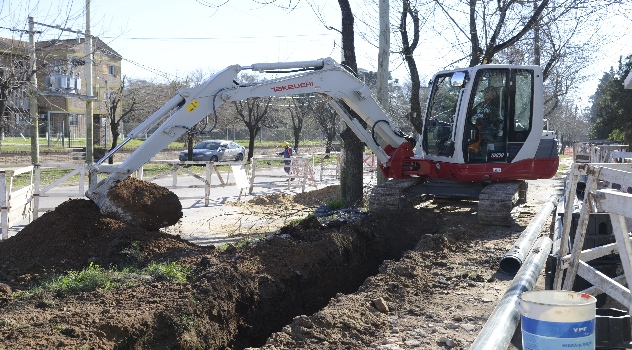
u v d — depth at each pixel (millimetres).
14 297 6711
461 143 12656
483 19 16844
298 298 8148
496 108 12672
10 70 20531
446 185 13219
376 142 13953
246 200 18906
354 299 6754
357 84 12891
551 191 20078
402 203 12883
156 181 26188
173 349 5984
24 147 36781
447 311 6598
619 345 4664
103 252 8930
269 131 60500
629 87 6898
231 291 7125
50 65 24516
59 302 6391
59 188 21375
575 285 6730
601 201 5129
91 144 26281
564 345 3346
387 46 15203
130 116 47219
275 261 8359
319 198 19562
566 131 69062
